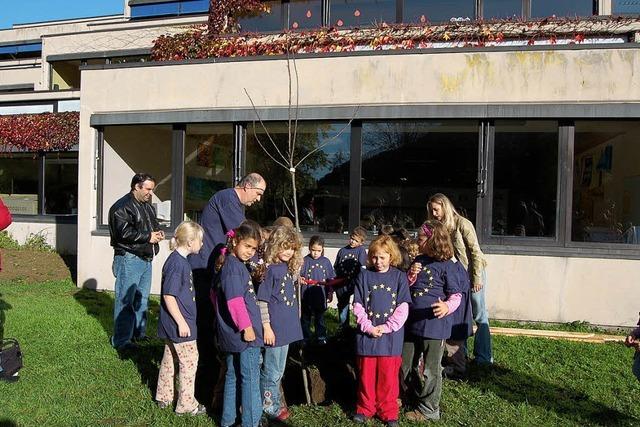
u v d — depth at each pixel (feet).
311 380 16.66
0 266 19.22
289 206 30.81
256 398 14.11
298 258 15.38
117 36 69.67
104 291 33.45
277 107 30.55
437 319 15.34
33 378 17.58
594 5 32.81
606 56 26.99
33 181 53.36
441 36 32.17
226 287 13.96
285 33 34.06
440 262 15.69
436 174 28.94
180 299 15.37
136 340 21.99
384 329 14.76
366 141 29.78
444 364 18.56
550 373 19.51
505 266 27.61
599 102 27.09
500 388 17.95
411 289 15.80
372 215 29.63
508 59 27.84
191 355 15.47
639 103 26.73
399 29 32.68
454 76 28.37
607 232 27.43
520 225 27.89
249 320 13.88
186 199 32.78
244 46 33.65
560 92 27.37
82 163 34.12
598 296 26.89
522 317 27.45
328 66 29.81
